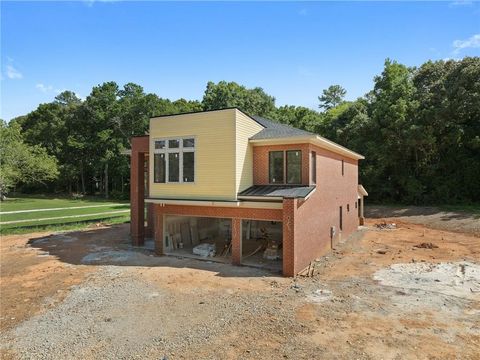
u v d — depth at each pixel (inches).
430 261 636.1
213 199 632.4
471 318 377.1
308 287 492.4
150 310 413.1
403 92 1510.8
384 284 502.0
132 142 821.9
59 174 2399.1
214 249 721.6
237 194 616.4
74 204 1989.4
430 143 1381.6
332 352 305.9
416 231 1020.5
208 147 641.0
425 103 1477.6
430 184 1461.6
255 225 866.8
